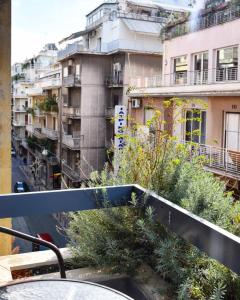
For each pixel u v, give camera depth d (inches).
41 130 1400.1
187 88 625.6
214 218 91.7
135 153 115.1
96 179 117.3
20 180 1590.8
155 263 93.9
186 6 1074.1
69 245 105.3
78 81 1002.1
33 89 1652.3
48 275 96.8
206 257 80.3
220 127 558.3
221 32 584.4
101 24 1074.7
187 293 75.2
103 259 95.5
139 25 974.4
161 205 86.6
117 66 984.9
